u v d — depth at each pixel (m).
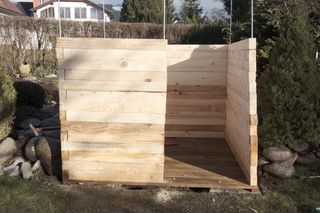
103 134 4.49
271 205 4.20
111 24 17.66
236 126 5.52
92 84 4.41
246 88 4.62
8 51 15.41
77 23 16.95
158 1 28.12
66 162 4.57
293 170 4.88
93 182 4.62
